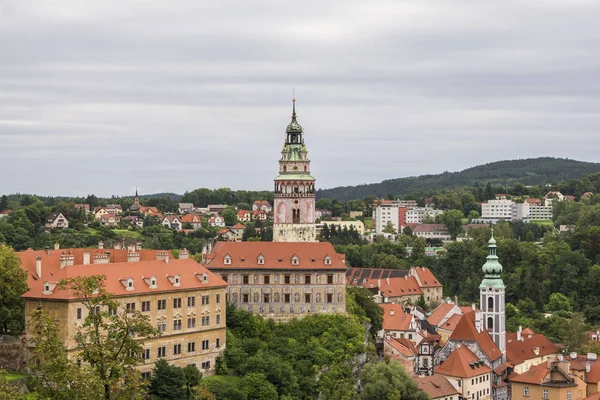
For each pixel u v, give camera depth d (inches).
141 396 5880.9
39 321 6023.6
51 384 6437.0
